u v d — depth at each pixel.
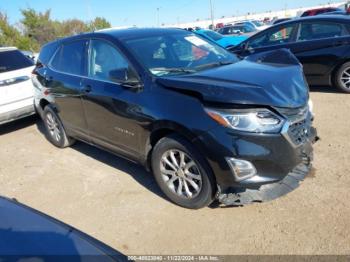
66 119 5.20
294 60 4.05
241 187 3.20
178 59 4.16
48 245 1.86
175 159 3.60
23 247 1.81
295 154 3.20
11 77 6.57
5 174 5.10
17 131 7.15
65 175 4.80
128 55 3.97
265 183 3.16
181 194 3.63
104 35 4.41
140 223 3.52
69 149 5.73
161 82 3.56
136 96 3.73
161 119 3.46
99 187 4.33
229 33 21.38
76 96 4.69
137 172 4.59
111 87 4.09
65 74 4.98
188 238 3.21
